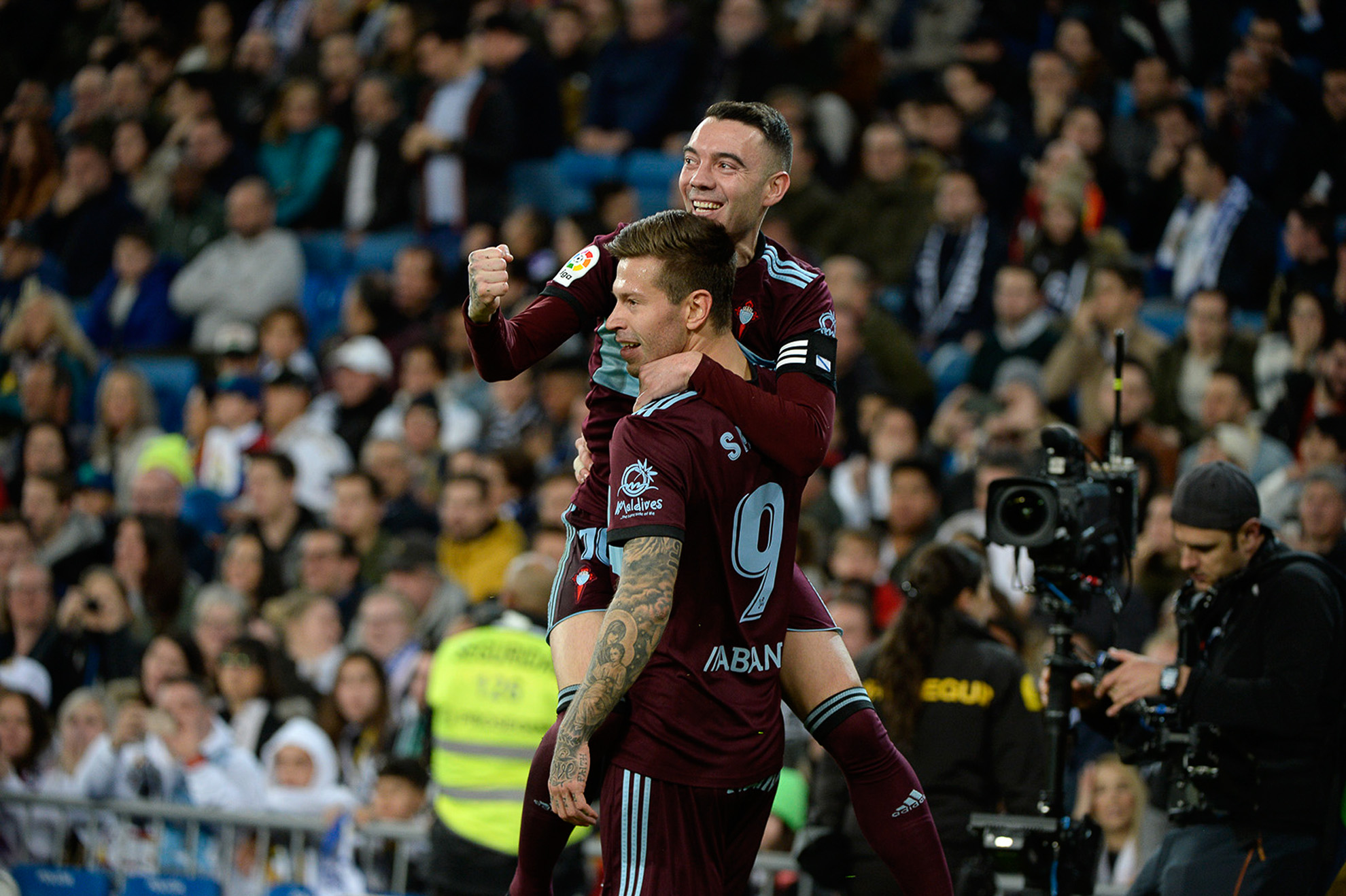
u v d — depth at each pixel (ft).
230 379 86.17
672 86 101.60
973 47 99.40
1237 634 37.52
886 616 59.77
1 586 69.87
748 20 100.58
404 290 91.15
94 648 66.44
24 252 103.50
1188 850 37.73
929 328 84.79
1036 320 76.64
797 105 92.38
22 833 55.98
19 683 63.87
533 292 85.97
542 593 51.29
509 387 80.43
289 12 123.85
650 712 28.07
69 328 95.04
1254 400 69.87
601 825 28.68
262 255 98.84
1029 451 65.62
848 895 42.70
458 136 101.50
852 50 99.09
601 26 112.27
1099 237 83.25
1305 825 36.94
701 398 27.81
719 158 29.60
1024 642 51.52
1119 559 39.14
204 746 56.08
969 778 42.24
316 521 76.18
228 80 117.60
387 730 58.59
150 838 54.80
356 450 83.82
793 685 30.83
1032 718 42.37
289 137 108.37
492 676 49.60
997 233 84.79
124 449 87.66
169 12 129.18
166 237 103.76
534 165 102.73
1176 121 88.33
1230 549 37.55
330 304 100.27
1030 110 96.78
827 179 93.20
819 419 28.43
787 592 29.50
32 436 83.66
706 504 27.91
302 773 54.75
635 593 26.91
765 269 30.14
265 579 71.46
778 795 50.01
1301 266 76.33
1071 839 37.19
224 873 52.85
